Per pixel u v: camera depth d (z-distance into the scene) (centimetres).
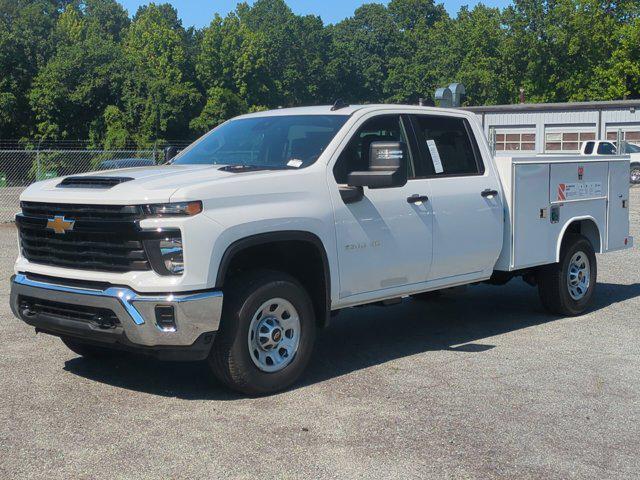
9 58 6116
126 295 518
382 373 628
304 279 618
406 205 659
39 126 5997
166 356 532
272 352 573
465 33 7806
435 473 432
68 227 550
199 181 544
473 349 709
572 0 6156
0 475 427
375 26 10931
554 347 717
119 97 6222
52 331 576
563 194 823
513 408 542
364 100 10556
